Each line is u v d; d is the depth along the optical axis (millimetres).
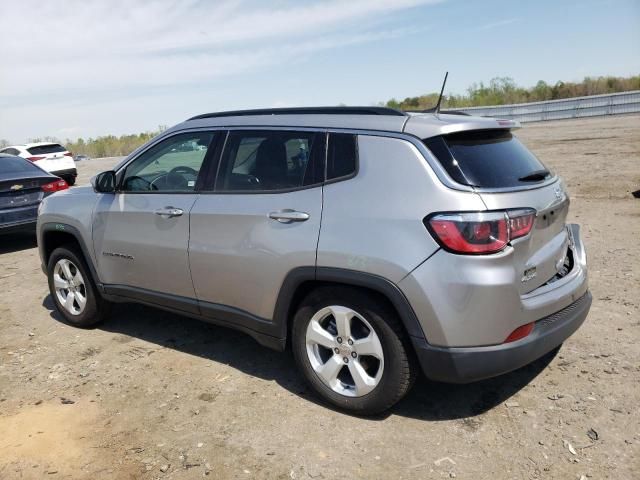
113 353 4527
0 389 4008
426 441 3119
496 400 3492
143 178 4395
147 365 4273
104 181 4535
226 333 4844
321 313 3404
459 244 2852
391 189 3090
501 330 2914
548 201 3211
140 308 5594
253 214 3588
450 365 2955
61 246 5074
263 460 3029
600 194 9492
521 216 2941
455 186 2926
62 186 9000
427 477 2824
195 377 4039
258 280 3602
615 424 3143
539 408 3361
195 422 3439
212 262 3836
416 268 2941
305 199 3395
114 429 3414
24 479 2982
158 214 4145
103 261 4641
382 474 2865
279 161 3600
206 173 3967
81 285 5035
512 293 2898
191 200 3984
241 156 3803
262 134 3740
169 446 3207
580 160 13234
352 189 3225
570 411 3303
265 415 3473
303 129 3547
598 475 2754
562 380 3650
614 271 5629
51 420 3551
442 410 3426
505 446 3033
